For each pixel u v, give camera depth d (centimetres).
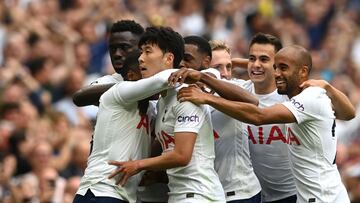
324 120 1066
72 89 1959
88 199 1052
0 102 1775
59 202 1542
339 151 1900
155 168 1029
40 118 1777
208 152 1052
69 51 2089
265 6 2567
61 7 2286
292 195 1155
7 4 2169
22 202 1534
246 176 1101
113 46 1165
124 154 1053
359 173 1700
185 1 2466
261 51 1125
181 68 1053
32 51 2042
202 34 2342
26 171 1603
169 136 1051
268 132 1138
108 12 2284
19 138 1641
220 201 1048
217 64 1135
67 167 1656
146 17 2323
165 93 1054
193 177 1041
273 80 1129
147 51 1055
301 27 2639
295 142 1078
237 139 1102
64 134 1702
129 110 1059
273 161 1147
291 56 1074
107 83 1113
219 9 2481
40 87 1948
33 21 2141
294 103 1055
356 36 2689
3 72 1912
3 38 2078
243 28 2459
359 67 2570
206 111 1053
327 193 1068
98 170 1054
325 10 2686
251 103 1045
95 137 1066
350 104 1114
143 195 1125
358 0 2888
